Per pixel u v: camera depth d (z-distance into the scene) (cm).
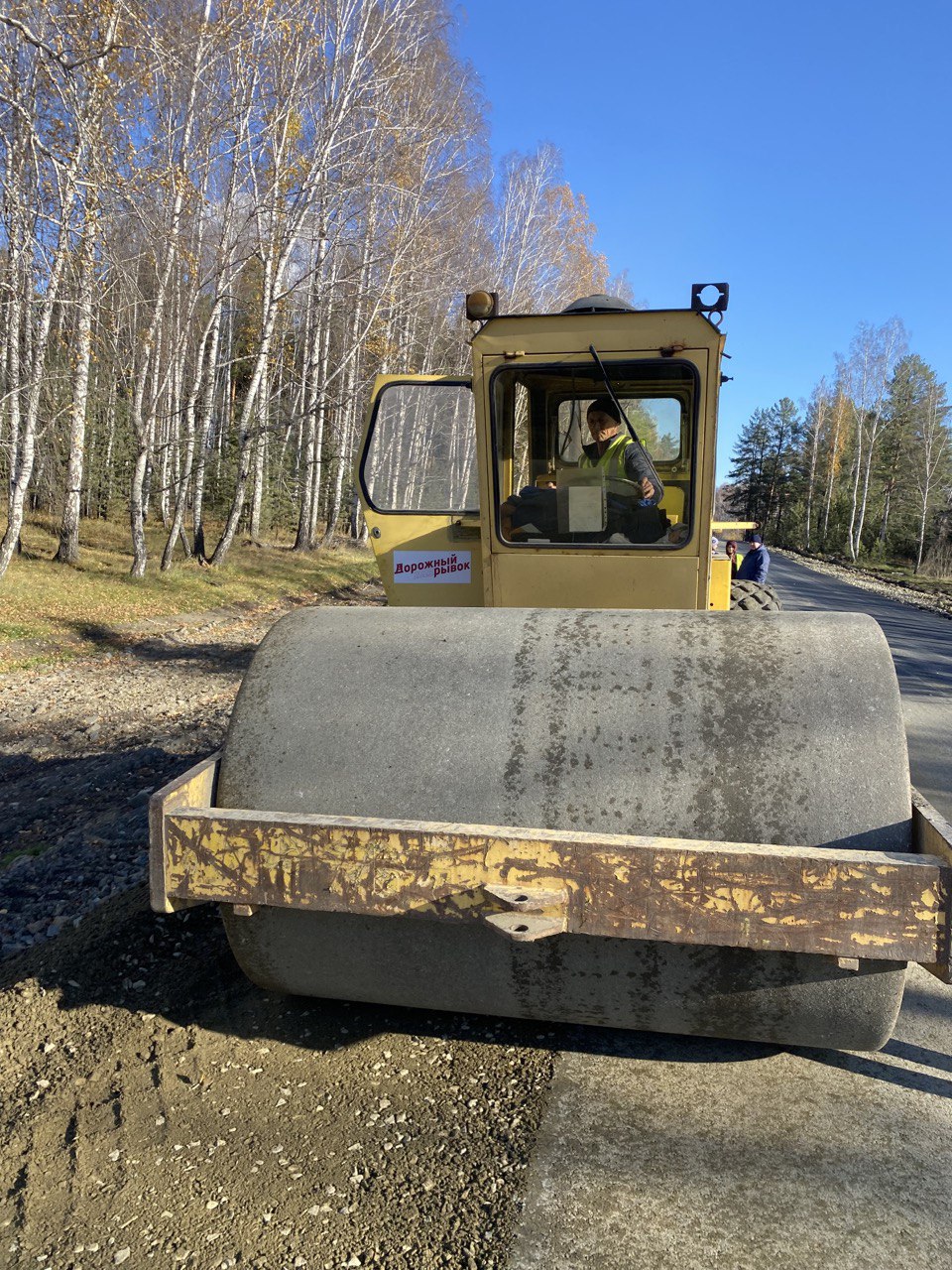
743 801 221
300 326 2562
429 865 210
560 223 3644
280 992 282
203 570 2166
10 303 1496
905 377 7075
